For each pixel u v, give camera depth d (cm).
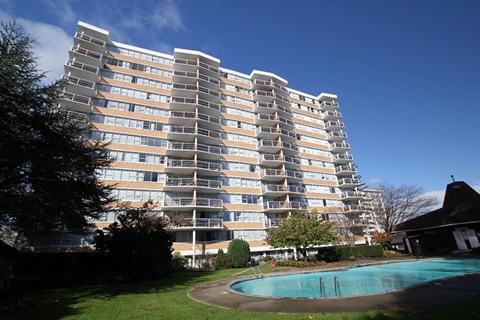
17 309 967
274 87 4825
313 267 2344
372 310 764
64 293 1344
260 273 2052
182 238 3222
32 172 1430
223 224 3531
